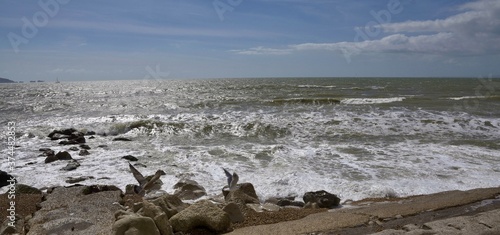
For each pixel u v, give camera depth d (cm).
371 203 834
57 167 1248
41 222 667
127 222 561
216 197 883
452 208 730
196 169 1186
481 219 596
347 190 942
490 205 745
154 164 1270
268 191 955
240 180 1041
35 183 1066
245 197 838
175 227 639
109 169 1217
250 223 692
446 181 1000
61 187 895
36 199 855
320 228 629
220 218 642
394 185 973
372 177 1050
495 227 564
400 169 1123
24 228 662
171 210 695
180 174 1123
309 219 686
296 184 997
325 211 762
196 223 640
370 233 604
